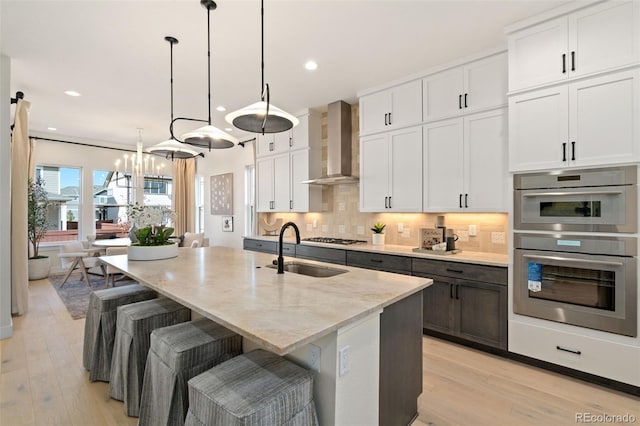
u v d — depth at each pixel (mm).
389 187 3771
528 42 2570
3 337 3145
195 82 3762
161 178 7730
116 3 2326
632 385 2170
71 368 2594
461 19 2553
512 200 2672
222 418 1140
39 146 6055
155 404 1702
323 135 4922
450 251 3295
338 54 3109
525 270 2598
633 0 2141
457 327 2977
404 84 3641
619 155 2184
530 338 2578
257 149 5527
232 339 1731
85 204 6574
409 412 1903
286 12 2445
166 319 2100
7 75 3131
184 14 2465
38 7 2365
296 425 1232
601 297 2271
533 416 1998
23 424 1917
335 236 4816
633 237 2145
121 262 2631
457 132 3236
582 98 2330
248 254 3123
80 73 3508
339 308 1443
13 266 3801
